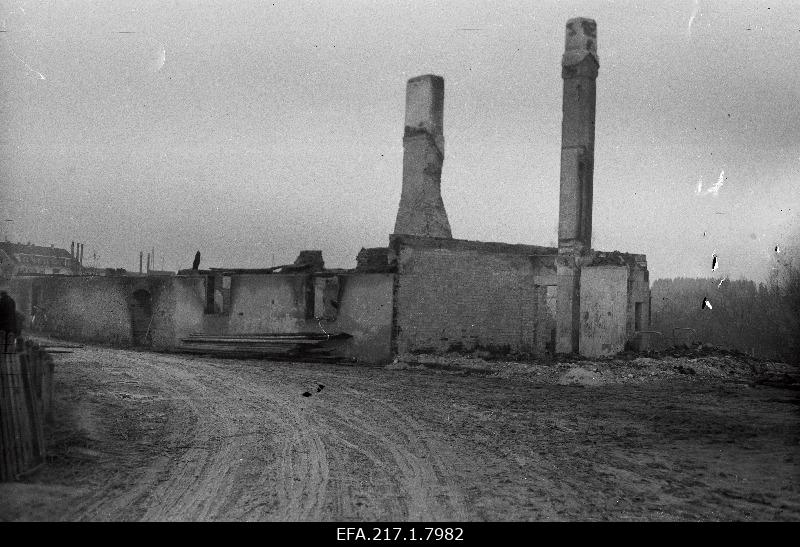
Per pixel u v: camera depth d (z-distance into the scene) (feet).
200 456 36.81
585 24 98.02
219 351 106.11
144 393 60.18
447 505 28.40
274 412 52.06
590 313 94.17
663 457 38.11
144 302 129.18
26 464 31.04
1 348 32.14
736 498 29.99
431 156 112.68
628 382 74.49
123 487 29.84
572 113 97.81
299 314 104.42
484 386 71.51
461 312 97.81
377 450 39.27
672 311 156.46
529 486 31.63
